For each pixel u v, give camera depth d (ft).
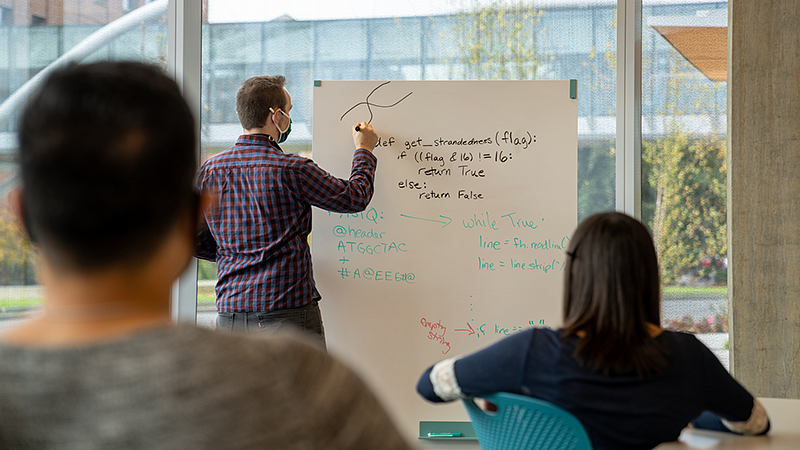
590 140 8.59
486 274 8.04
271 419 1.44
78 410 1.33
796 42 7.86
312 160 7.63
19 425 1.33
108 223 1.49
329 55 8.79
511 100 8.11
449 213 8.07
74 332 1.46
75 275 1.52
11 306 8.72
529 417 3.91
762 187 7.93
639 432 3.73
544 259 8.01
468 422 7.98
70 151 1.46
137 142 1.51
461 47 8.64
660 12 8.57
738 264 8.00
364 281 8.09
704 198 8.51
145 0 8.82
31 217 1.53
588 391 3.72
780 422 4.36
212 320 8.71
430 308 8.05
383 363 8.06
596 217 4.07
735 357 8.01
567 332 3.86
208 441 1.34
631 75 8.46
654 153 8.59
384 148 8.13
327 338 8.10
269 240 7.06
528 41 8.57
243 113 7.28
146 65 1.68
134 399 1.34
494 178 8.05
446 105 8.12
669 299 8.56
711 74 8.53
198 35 8.79
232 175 7.11
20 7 8.78
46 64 8.81
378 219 8.09
